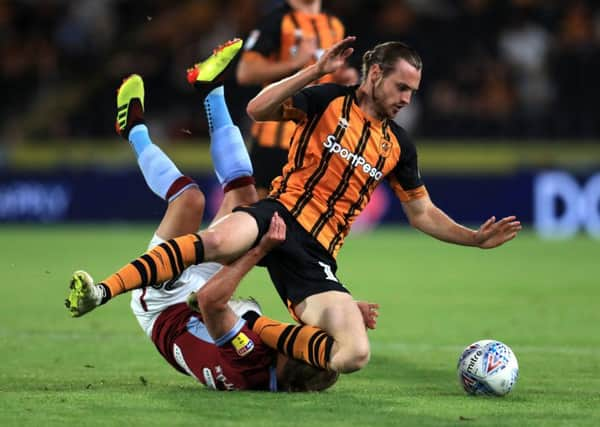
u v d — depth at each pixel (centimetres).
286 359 2041
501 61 7538
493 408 1919
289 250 2078
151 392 2050
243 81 3222
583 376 2356
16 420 1769
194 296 2033
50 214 7306
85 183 7269
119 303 3753
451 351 2766
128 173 7225
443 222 2233
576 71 7438
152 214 7200
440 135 7238
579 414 1873
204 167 7025
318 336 1995
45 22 8444
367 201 2170
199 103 7794
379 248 6044
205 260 1973
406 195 2242
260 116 2075
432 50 7612
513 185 6781
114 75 8181
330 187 2119
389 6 7781
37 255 5309
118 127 2350
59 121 7962
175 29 8269
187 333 2108
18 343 2828
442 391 2139
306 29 3203
